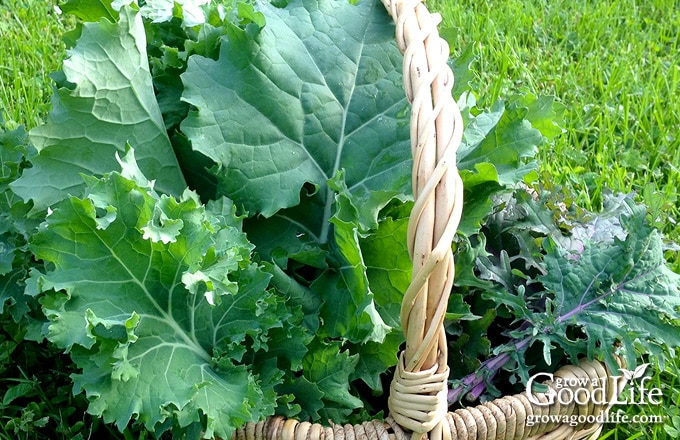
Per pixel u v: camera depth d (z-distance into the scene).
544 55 1.13
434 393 0.44
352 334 0.49
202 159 0.54
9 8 1.09
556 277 0.54
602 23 1.19
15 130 0.58
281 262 0.52
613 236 0.59
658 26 1.22
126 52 0.49
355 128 0.54
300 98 0.53
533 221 0.59
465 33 1.13
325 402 0.51
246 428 0.45
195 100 0.50
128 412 0.42
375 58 0.54
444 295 0.42
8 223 0.54
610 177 0.87
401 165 0.52
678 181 0.88
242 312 0.47
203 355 0.46
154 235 0.42
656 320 0.51
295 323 0.49
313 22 0.54
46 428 0.58
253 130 0.51
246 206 0.51
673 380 0.64
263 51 0.51
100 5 0.58
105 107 0.49
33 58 0.97
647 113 1.01
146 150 0.52
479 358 0.57
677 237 0.78
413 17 0.48
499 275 0.56
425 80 0.44
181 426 0.42
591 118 0.99
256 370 0.48
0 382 0.61
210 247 0.44
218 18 0.58
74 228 0.42
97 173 0.50
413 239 0.42
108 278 0.43
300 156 0.53
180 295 0.45
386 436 0.45
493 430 0.46
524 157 0.54
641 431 0.61
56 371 0.59
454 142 0.42
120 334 0.42
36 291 0.42
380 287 0.52
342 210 0.48
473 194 0.52
